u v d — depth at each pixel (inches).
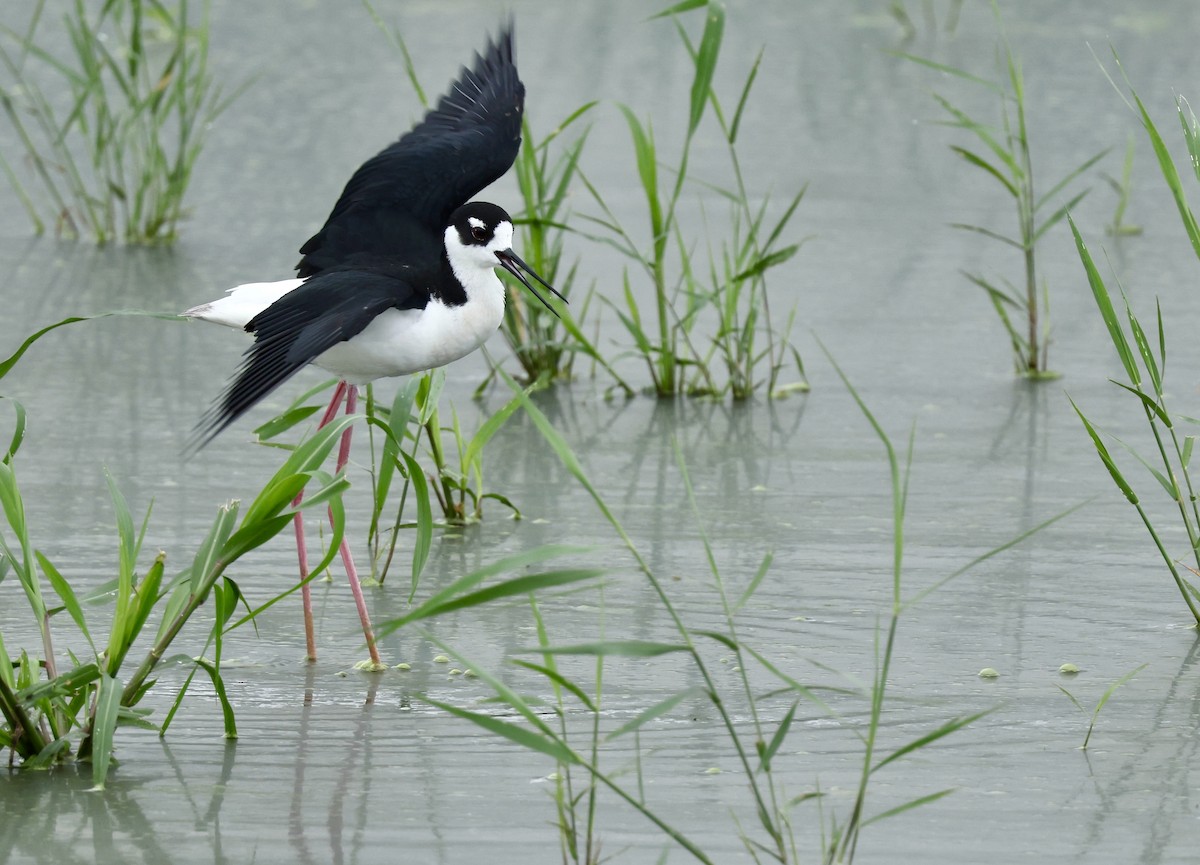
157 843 271.7
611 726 319.6
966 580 398.0
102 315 303.6
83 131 718.5
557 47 983.0
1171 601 385.1
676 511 446.3
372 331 348.5
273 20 1062.4
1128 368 350.6
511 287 546.0
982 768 301.1
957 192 765.9
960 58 981.8
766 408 542.0
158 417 518.3
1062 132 832.9
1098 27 1058.7
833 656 353.7
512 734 243.3
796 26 1077.8
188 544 414.3
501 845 272.5
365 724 321.4
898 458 489.7
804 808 285.1
